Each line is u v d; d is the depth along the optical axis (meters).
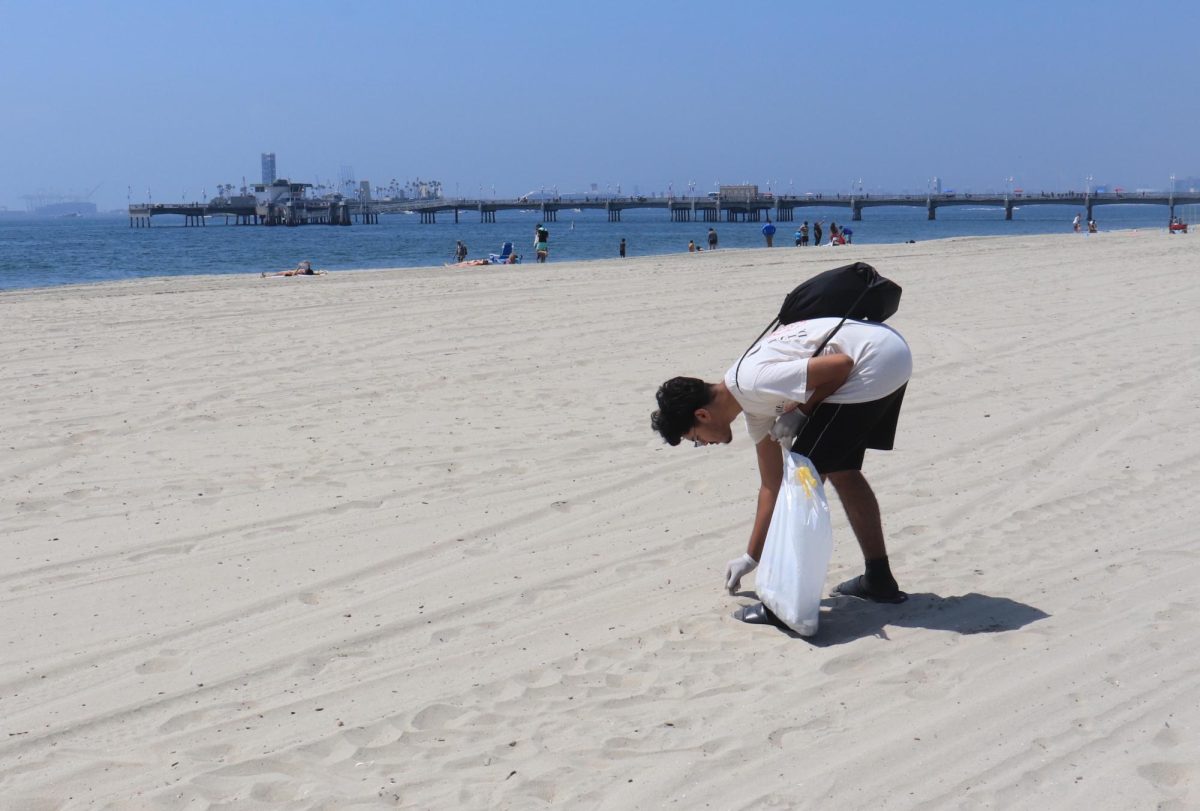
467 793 3.63
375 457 8.20
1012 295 19.36
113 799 3.65
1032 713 4.08
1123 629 4.86
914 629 4.96
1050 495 7.09
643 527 6.59
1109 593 5.32
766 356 5.02
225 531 6.55
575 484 7.50
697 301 18.75
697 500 7.13
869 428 5.10
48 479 7.66
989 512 6.79
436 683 4.50
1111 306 17.20
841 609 5.26
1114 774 3.62
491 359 12.45
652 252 62.66
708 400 5.20
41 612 5.36
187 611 5.35
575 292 20.72
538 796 3.61
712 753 3.85
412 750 3.94
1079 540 6.19
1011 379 11.06
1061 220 178.62
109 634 5.08
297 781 3.74
